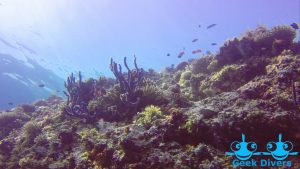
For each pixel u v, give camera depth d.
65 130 7.50
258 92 6.52
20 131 9.85
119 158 5.23
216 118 5.58
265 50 8.94
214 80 8.62
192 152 5.05
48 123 9.29
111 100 8.41
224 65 9.50
